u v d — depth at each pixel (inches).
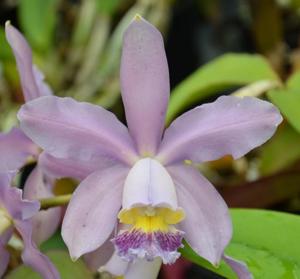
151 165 11.3
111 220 11.3
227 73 16.1
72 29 23.8
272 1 20.6
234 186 15.8
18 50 12.3
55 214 12.9
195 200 11.3
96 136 11.2
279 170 15.9
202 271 18.2
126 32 10.8
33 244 11.2
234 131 10.9
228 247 12.0
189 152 11.3
